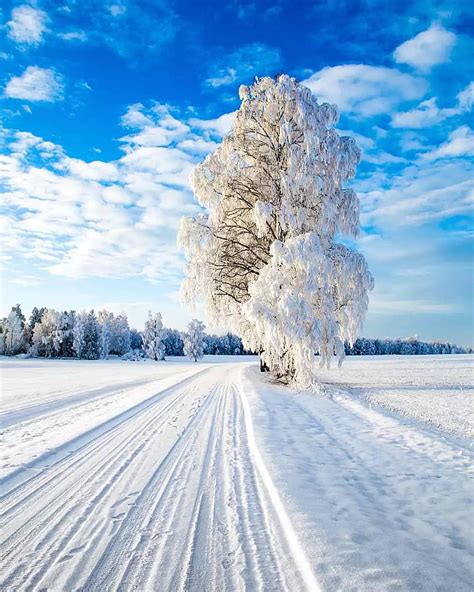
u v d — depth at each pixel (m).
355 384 21.09
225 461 5.65
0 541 3.35
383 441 6.93
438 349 151.25
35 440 7.11
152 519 3.76
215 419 8.98
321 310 14.30
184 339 90.75
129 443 6.77
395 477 4.96
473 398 14.71
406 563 2.85
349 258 14.72
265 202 14.95
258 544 3.29
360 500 4.10
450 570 2.78
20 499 4.29
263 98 16.31
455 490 4.51
